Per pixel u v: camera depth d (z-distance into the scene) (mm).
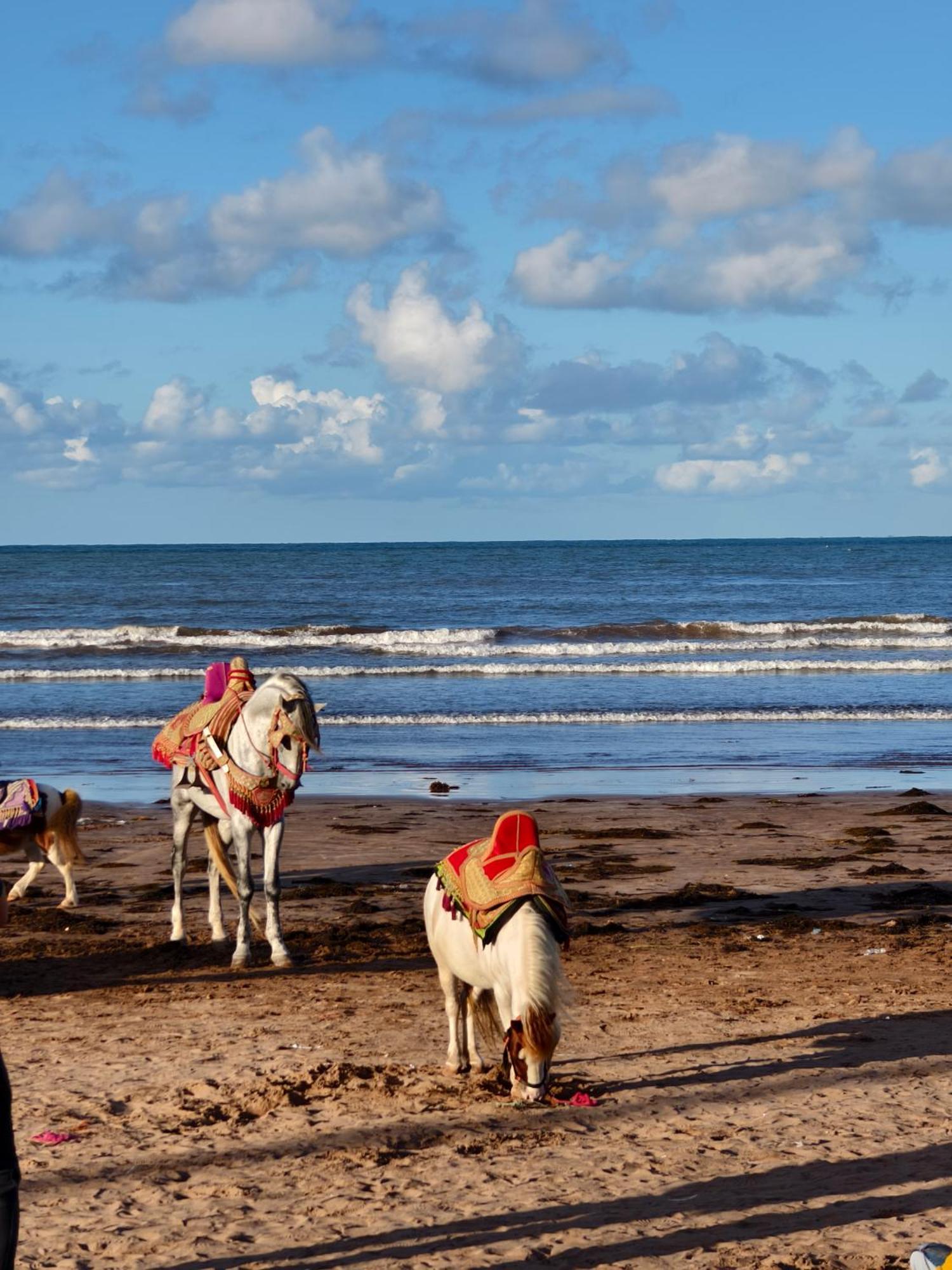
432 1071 7727
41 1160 6352
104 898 13703
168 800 20141
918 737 27156
